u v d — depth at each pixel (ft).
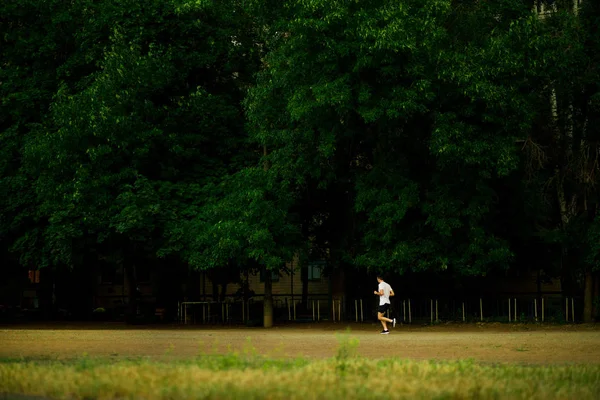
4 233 119.55
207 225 109.29
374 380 37.24
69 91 116.06
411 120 105.40
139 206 108.58
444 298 119.96
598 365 47.73
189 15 118.11
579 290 115.65
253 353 51.01
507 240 112.57
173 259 126.41
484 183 105.81
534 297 129.59
